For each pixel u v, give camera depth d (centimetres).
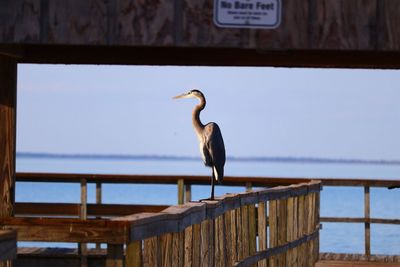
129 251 823
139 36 782
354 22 777
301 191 1889
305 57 980
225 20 777
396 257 2256
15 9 783
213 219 1184
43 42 784
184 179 2116
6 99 1016
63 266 1630
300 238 1877
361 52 912
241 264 1361
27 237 856
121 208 1989
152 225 873
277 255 1653
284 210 1716
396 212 10100
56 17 784
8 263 702
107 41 782
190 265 1044
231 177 2205
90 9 783
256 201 1484
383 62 992
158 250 901
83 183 2030
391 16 776
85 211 1995
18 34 783
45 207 1988
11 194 1016
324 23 777
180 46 784
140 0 781
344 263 2197
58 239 845
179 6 780
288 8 777
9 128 1016
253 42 779
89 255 1622
